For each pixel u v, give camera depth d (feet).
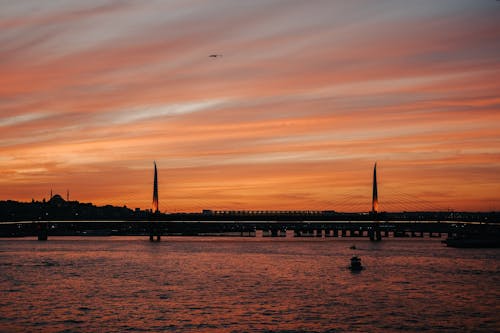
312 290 468.75
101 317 357.41
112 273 606.55
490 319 348.18
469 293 449.89
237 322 341.00
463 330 320.91
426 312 369.09
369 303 403.34
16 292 464.24
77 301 417.49
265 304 400.26
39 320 349.82
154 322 342.23
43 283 521.65
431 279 539.29
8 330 324.60
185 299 424.05
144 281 535.19
